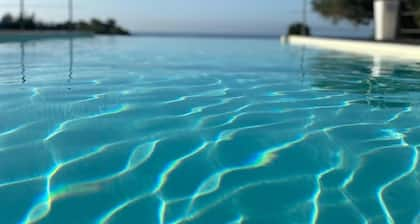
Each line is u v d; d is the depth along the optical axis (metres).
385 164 2.07
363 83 4.66
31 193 1.68
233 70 5.75
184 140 2.34
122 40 16.41
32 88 3.74
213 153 2.17
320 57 8.43
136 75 4.93
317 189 1.79
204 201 1.67
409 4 14.95
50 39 13.85
